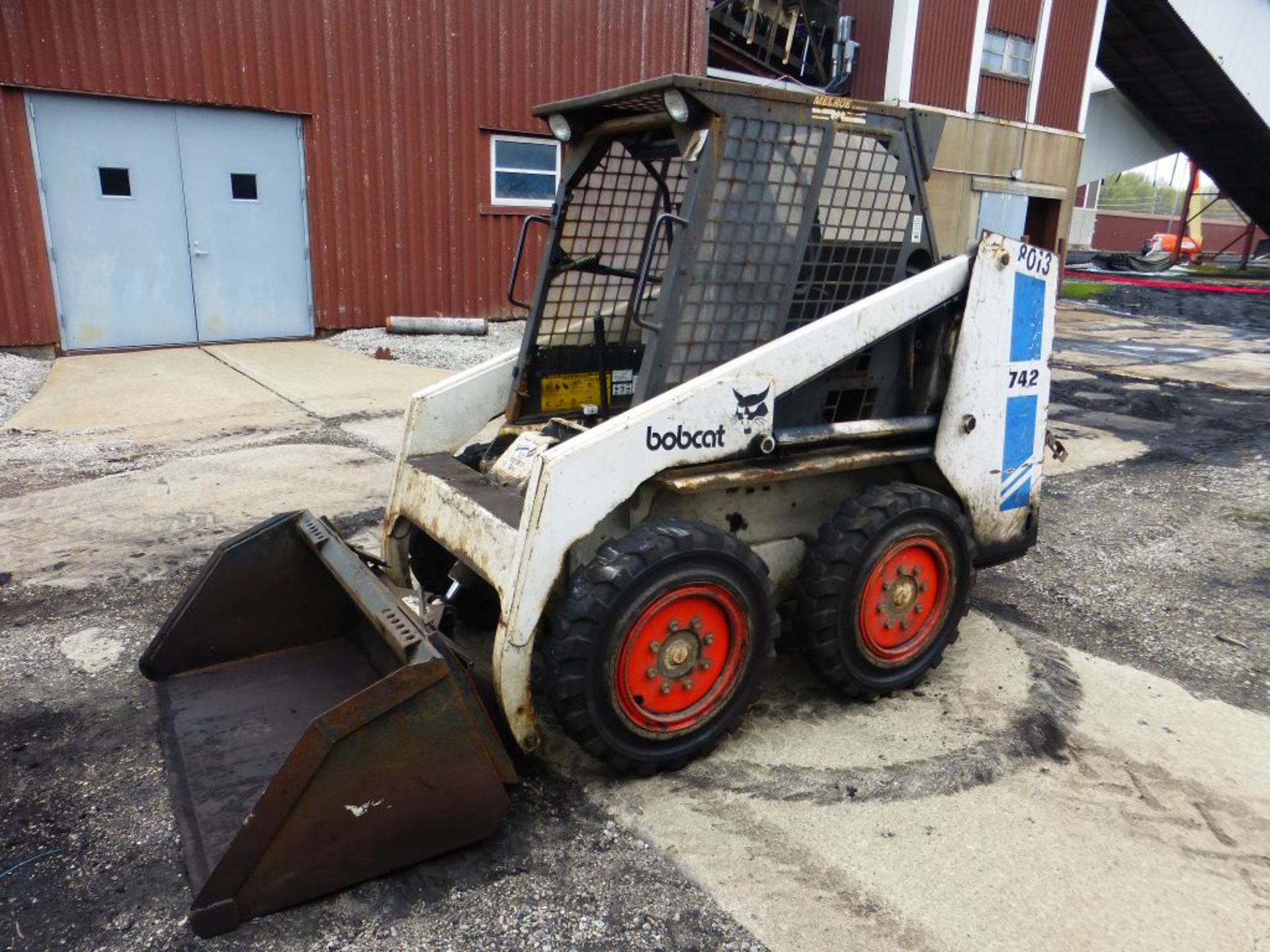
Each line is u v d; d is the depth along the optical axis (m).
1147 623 4.06
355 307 10.37
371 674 3.17
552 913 2.27
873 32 13.72
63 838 2.51
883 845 2.54
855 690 3.18
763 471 2.90
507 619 2.57
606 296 3.66
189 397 7.55
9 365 8.15
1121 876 2.46
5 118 8.12
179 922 2.22
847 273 3.25
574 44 11.10
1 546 4.53
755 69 14.04
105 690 3.26
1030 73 14.90
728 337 3.00
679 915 2.27
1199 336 13.66
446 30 10.20
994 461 3.47
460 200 10.77
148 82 8.69
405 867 2.38
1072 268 25.02
